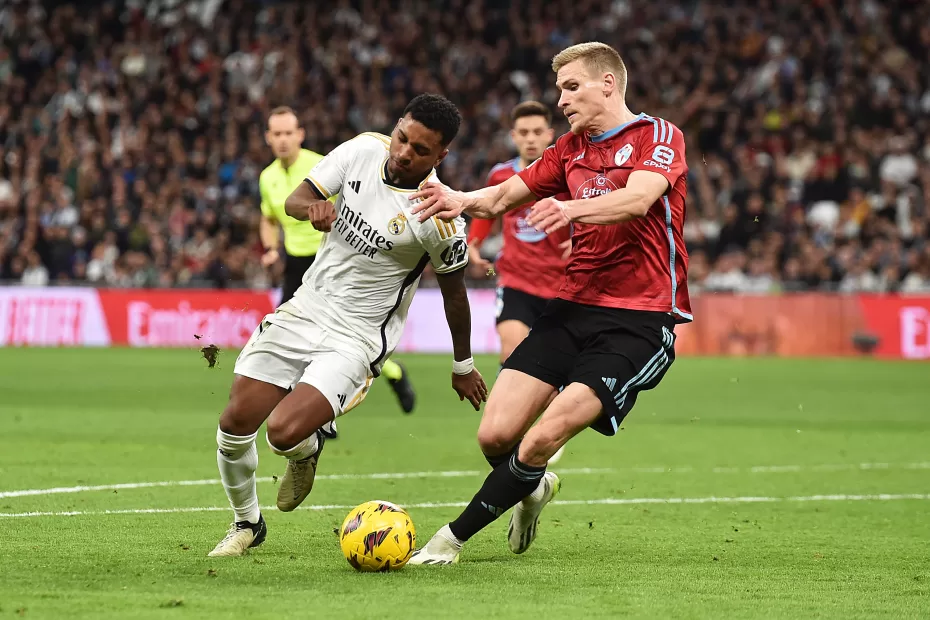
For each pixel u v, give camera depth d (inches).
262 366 632.4
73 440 1185.4
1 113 3420.3
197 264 2842.0
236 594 537.3
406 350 2706.7
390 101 3358.8
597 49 650.2
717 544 709.3
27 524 727.1
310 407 616.7
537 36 3437.5
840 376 2176.4
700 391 1900.8
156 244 2928.2
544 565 633.0
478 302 2667.3
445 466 1054.4
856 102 3154.5
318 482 949.8
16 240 3043.8
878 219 2839.6
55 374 2027.6
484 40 3523.6
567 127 3179.1
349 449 1166.3
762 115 3142.2
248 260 2839.6
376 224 629.3
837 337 2630.4
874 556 674.8
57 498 831.1
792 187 2989.7
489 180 1109.1
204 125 3316.9
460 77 3410.4
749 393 1871.3
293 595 536.7
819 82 3260.3
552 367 645.3
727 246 2805.1
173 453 1097.4
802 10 3432.6
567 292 660.7
